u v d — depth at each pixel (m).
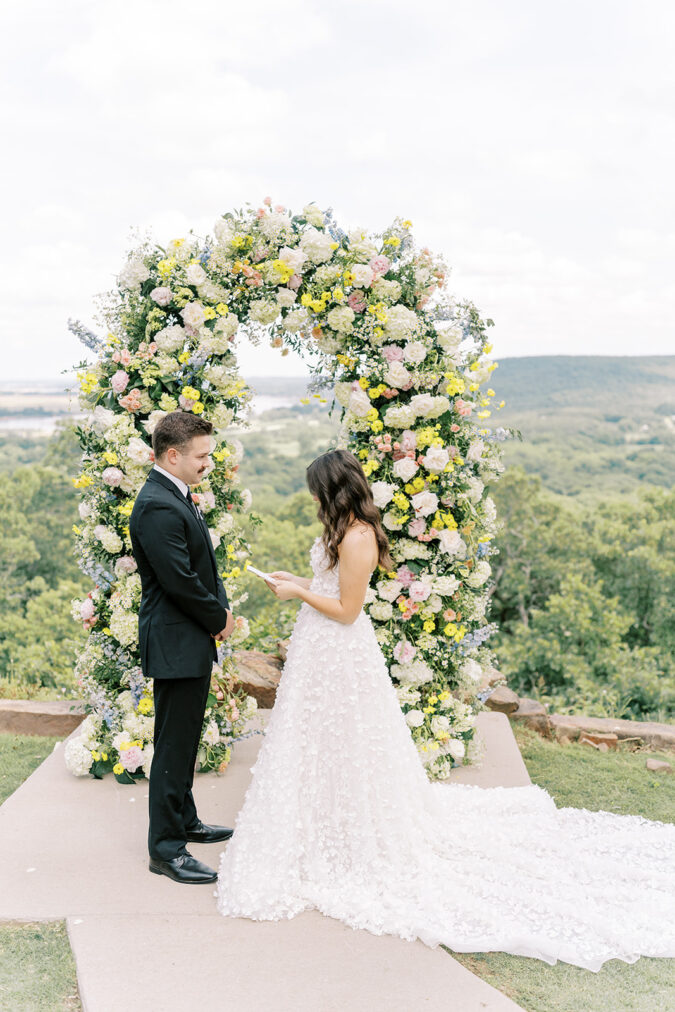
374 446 4.06
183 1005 2.36
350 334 4.05
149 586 3.09
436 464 3.89
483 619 4.29
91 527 4.11
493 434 4.12
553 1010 2.40
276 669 5.41
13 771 4.29
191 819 3.39
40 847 3.33
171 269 3.96
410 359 3.92
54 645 13.35
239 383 4.08
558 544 29.16
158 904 2.91
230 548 4.23
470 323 4.08
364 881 3.00
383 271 3.97
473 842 3.27
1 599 31.39
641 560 27.88
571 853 3.28
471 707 4.38
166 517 2.96
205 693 3.17
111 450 3.98
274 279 3.97
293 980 2.49
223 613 3.07
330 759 3.04
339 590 3.08
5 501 33.97
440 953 2.65
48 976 2.53
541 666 21.55
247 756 4.36
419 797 3.25
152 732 3.98
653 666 20.53
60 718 4.86
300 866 3.01
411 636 4.20
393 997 2.41
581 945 2.70
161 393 3.99
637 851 3.41
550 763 4.64
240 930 2.75
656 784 4.34
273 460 40.31
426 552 4.09
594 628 21.55
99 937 2.69
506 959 2.67
